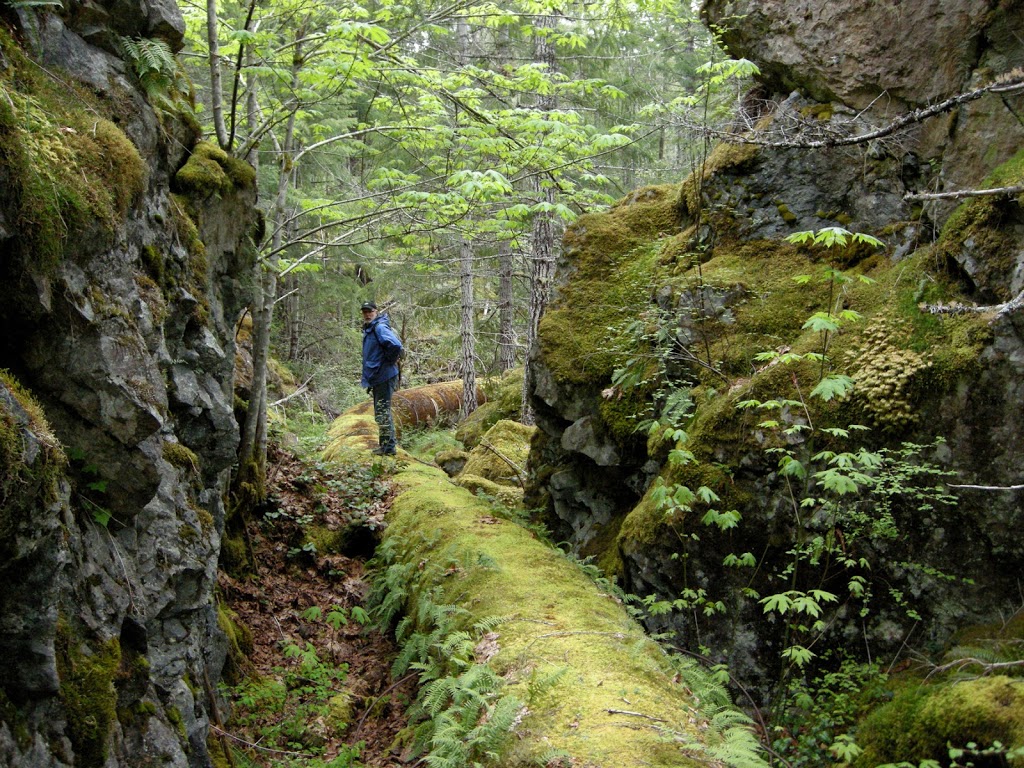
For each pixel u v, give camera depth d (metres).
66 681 2.54
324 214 7.60
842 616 4.50
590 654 3.99
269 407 10.83
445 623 4.86
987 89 3.90
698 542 4.99
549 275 10.39
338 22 5.32
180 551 3.55
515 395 12.16
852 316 3.72
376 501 7.88
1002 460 4.27
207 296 4.33
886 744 3.42
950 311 3.96
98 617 2.79
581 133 6.64
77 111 3.13
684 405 5.37
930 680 3.93
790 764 3.84
